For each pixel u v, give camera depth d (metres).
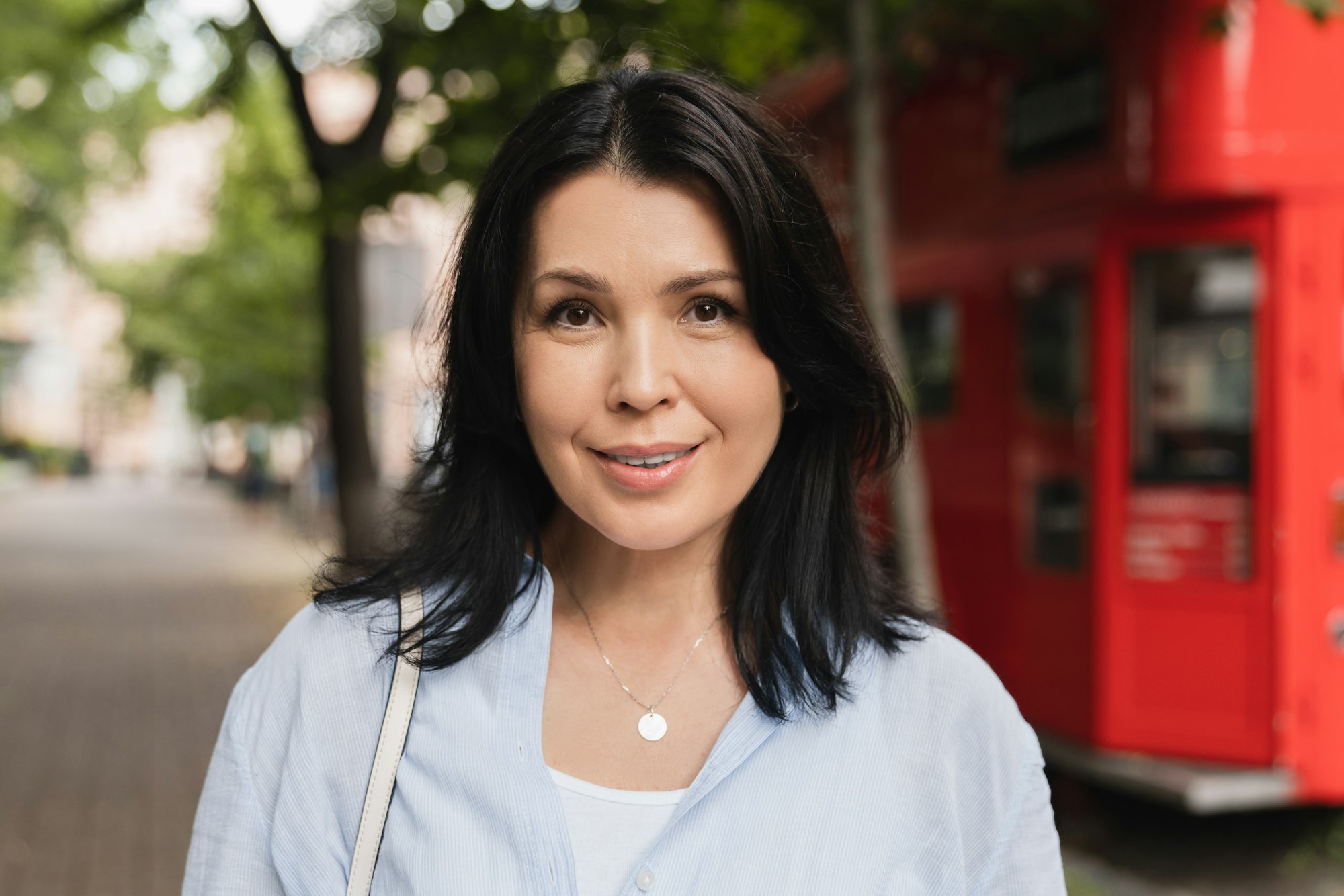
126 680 8.62
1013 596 5.18
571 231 1.20
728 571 1.36
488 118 5.73
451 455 1.38
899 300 6.03
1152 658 4.61
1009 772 1.34
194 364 25.61
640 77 1.23
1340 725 4.45
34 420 58.59
